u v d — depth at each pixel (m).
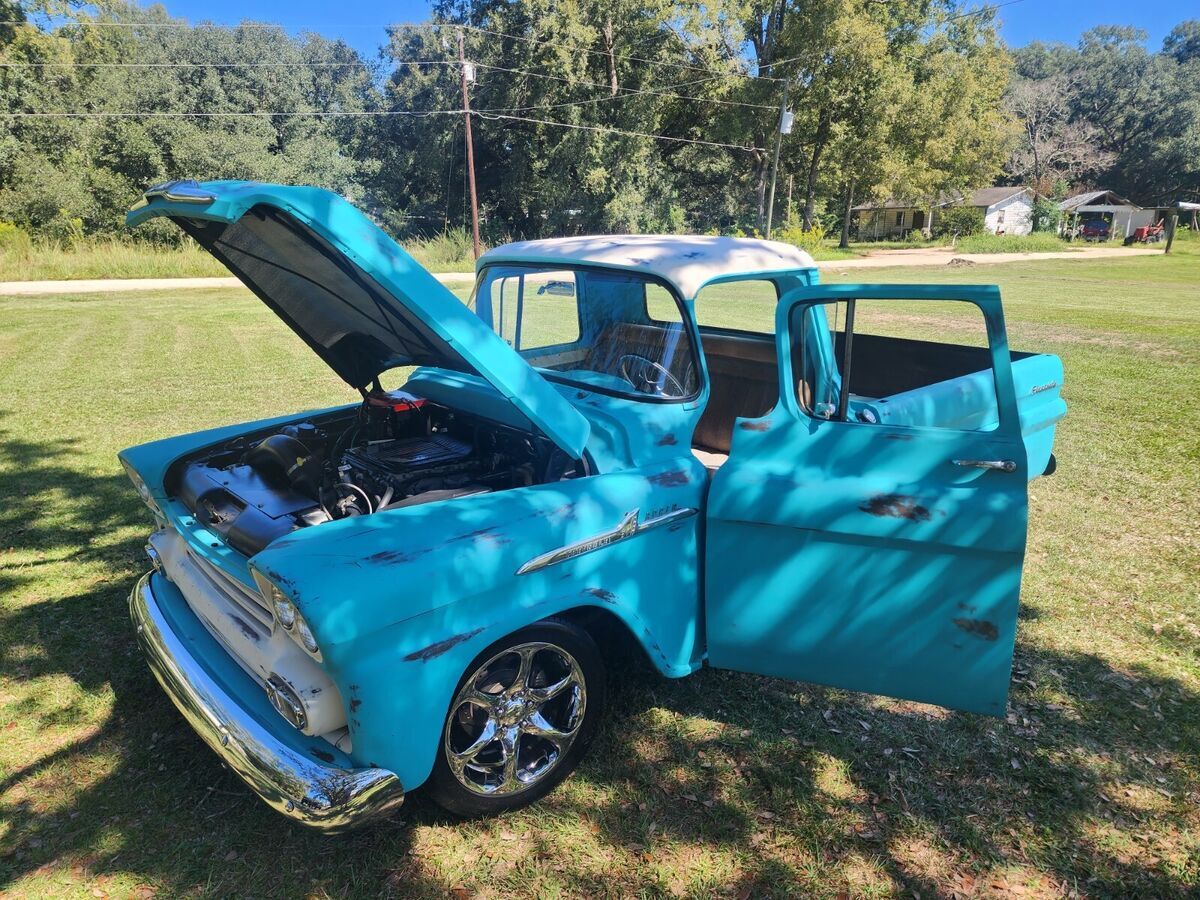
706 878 2.40
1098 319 14.85
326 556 2.13
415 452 3.11
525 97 37.41
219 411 7.71
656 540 2.78
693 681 3.41
